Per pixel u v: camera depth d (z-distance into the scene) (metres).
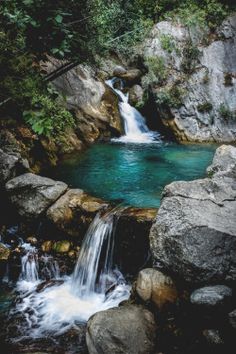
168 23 14.81
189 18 14.70
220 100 13.95
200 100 13.84
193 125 13.60
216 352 4.47
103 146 12.21
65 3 6.00
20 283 6.68
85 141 12.26
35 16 4.77
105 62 14.99
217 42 14.51
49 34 4.96
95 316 4.82
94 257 6.57
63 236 7.19
